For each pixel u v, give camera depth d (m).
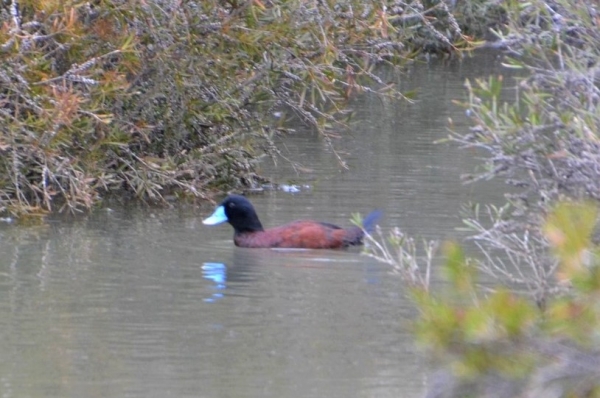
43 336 14.63
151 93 23.69
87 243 19.72
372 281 17.48
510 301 9.09
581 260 8.68
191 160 24.09
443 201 22.97
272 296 16.59
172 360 13.88
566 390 9.70
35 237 20.09
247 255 19.12
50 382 13.06
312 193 24.02
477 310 9.14
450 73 45.19
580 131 13.88
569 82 14.94
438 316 9.35
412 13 26.61
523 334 9.32
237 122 25.33
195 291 16.81
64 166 21.97
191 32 23.09
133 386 13.01
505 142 14.55
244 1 23.03
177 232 20.83
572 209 8.91
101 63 22.02
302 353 14.18
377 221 20.42
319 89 24.06
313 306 16.12
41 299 16.22
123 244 19.70
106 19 22.30
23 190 22.55
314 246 19.70
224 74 24.09
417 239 19.59
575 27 15.52
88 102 21.89
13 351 14.06
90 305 15.98
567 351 9.62
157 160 23.45
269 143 25.91
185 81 23.95
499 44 15.95
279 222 21.36
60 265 18.14
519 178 19.11
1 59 20.88
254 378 13.33
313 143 29.94
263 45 23.25
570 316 9.22
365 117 34.44
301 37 23.39
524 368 9.53
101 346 14.31
